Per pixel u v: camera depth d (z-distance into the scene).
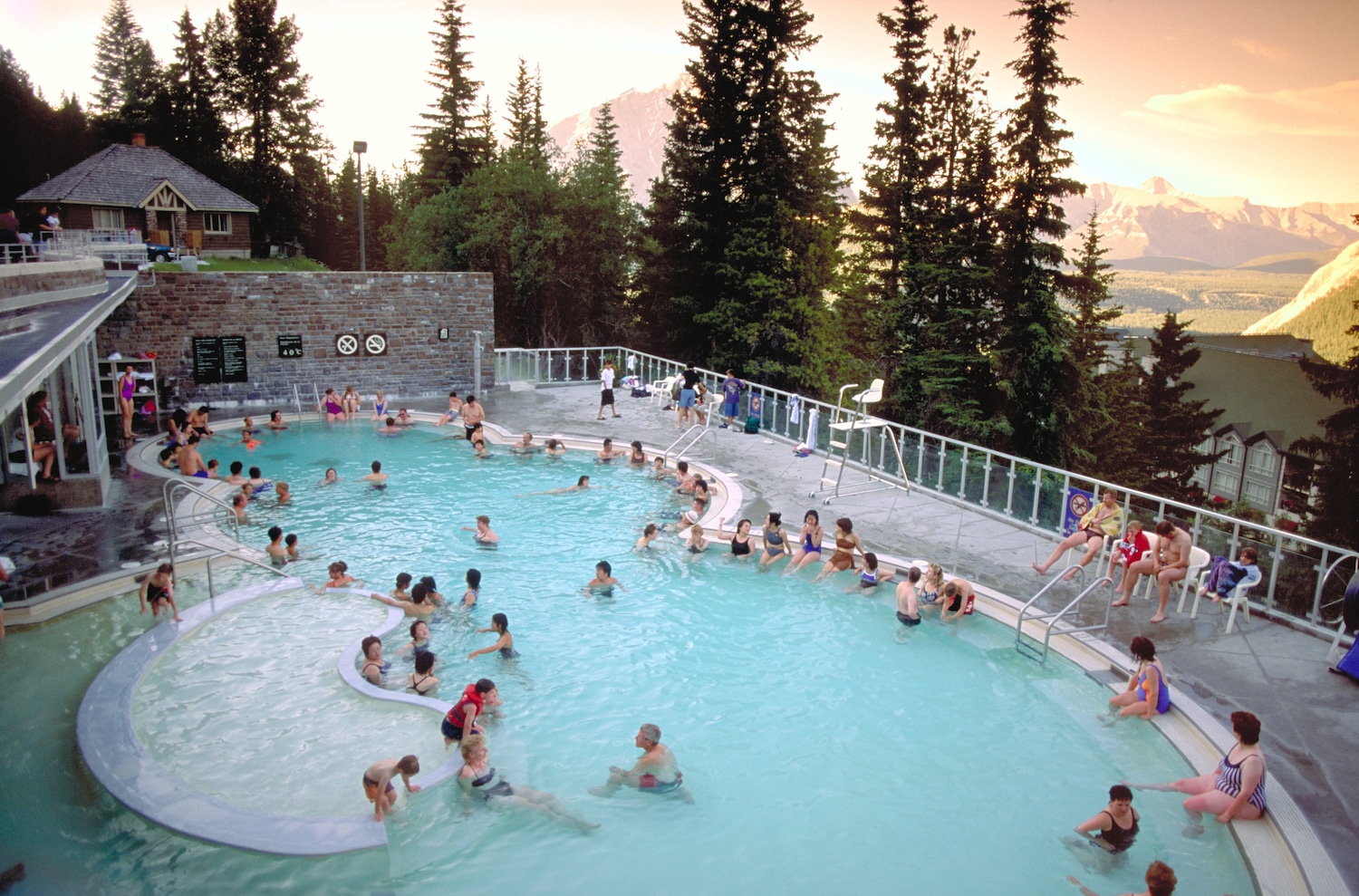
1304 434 56.03
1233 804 8.37
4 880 7.68
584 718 10.85
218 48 60.50
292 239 64.25
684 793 9.38
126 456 22.55
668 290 46.78
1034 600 12.12
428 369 31.52
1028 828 8.79
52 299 18.20
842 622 13.70
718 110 42.31
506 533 17.52
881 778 9.68
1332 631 12.00
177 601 13.76
